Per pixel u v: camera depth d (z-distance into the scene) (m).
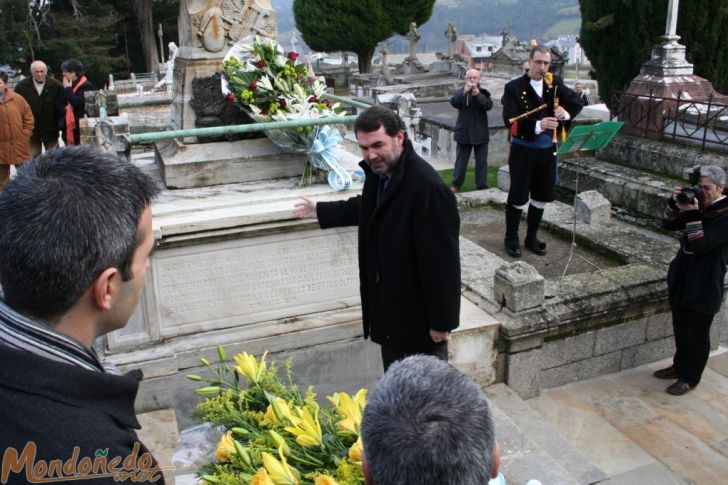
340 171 3.90
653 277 4.82
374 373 4.02
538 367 4.50
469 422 1.11
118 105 4.46
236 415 1.87
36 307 1.12
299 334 3.80
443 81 19.73
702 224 4.25
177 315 3.65
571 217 6.34
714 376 4.81
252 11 4.23
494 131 10.61
